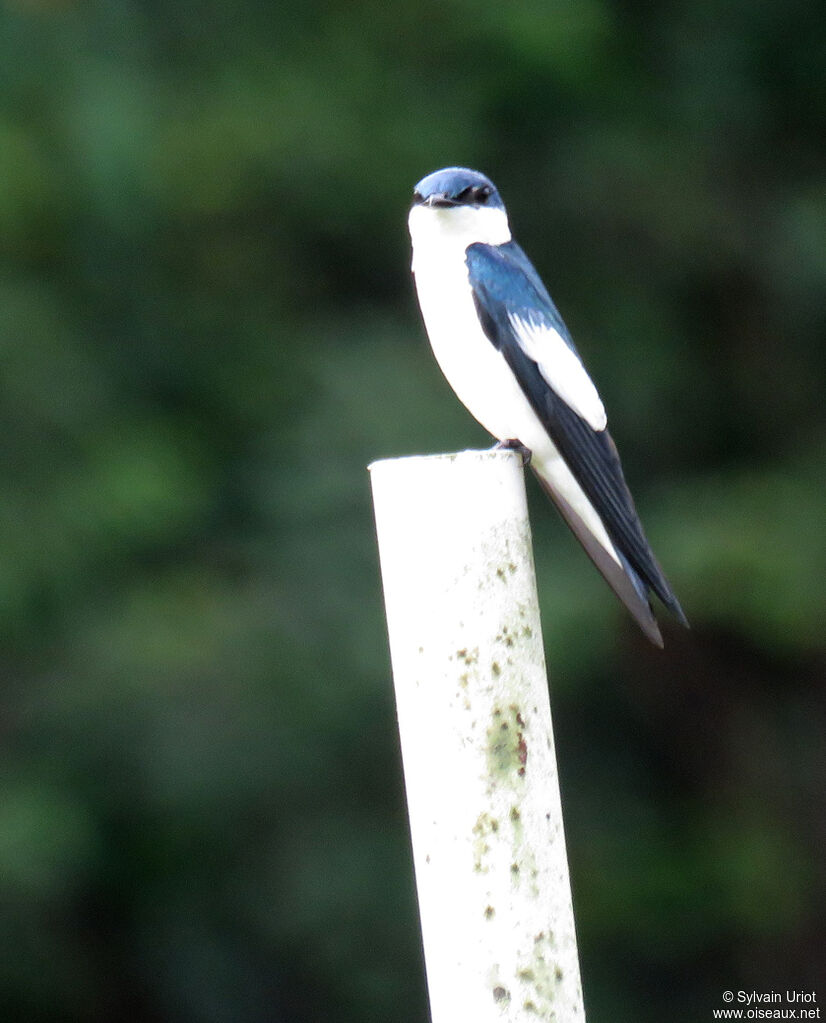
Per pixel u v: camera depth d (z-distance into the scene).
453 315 6.94
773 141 15.08
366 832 12.68
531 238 14.35
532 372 6.81
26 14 13.07
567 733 14.69
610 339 14.28
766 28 15.05
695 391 14.64
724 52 15.02
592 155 14.28
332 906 12.62
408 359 13.47
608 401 14.22
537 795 4.29
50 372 12.56
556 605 12.73
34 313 12.62
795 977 14.27
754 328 14.89
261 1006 13.02
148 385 13.38
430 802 4.29
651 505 13.95
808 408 14.94
